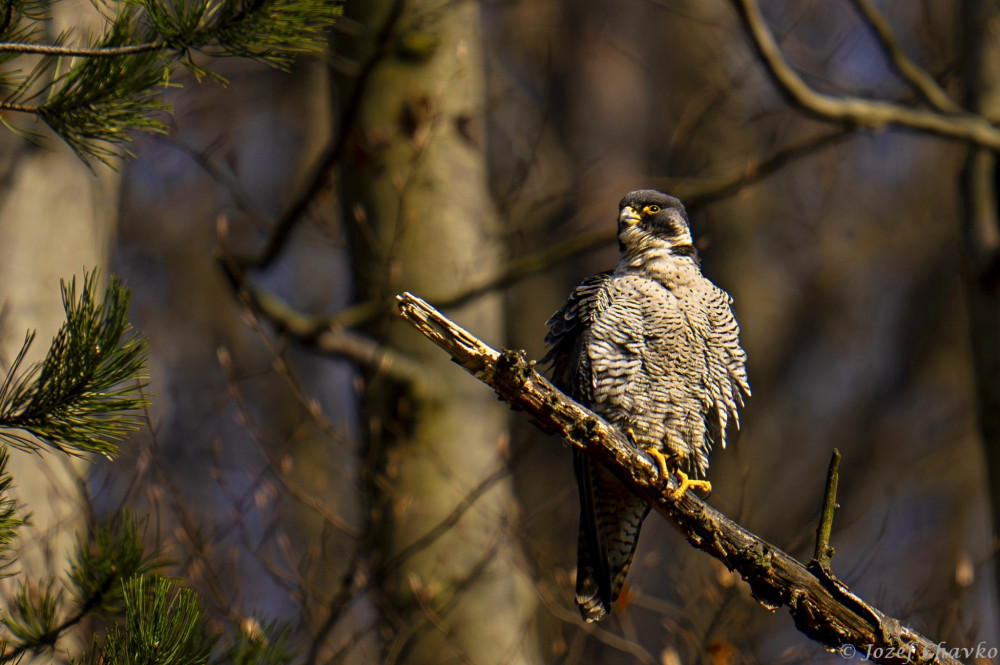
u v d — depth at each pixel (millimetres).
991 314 11344
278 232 10930
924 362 23766
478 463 11586
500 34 19031
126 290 5668
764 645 12062
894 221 23672
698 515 6156
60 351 5527
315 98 20719
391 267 11086
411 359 11727
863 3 11469
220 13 5797
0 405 5520
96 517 9477
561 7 24500
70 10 7840
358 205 12289
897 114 11023
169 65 6027
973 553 19562
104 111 6133
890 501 14391
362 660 10352
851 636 5855
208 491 14656
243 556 12625
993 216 11625
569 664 10641
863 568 11070
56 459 8219
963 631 9797
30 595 6820
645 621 13867
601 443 6227
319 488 11539
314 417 10609
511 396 6188
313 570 10266
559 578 10727
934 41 15969
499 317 12812
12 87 7738
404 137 12133
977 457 21406
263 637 6539
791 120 20094
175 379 19406
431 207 12078
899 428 22766
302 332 11102
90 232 8680
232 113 20766
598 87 24172
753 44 10602
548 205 14562
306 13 5910
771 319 22734
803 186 22516
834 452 5887
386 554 11141
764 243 23172
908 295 24531
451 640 10164
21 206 8250
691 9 20281
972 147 11750
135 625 5395
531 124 17391
